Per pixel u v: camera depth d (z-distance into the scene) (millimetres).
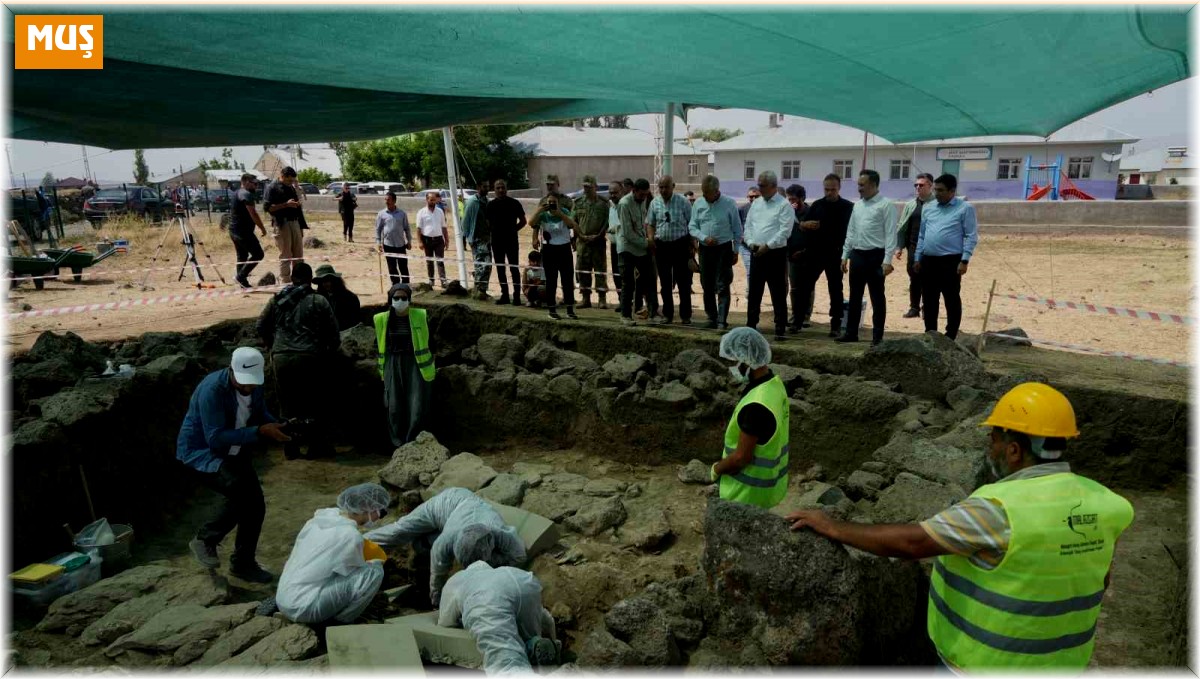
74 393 6527
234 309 12039
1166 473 6250
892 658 3797
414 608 5398
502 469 7938
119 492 6477
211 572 5180
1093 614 2580
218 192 35469
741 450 4184
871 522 4324
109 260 18344
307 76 6078
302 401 8039
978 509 2551
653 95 7379
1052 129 7363
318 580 4520
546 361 8734
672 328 9086
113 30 4602
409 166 47094
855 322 8383
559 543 5660
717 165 40750
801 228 8602
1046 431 2547
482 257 11641
